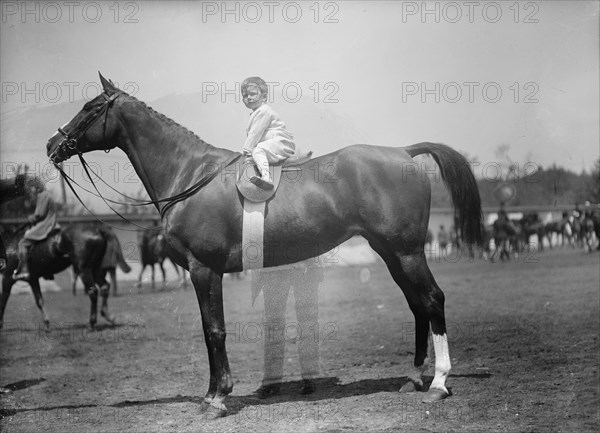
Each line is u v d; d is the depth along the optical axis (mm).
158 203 4965
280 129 4848
